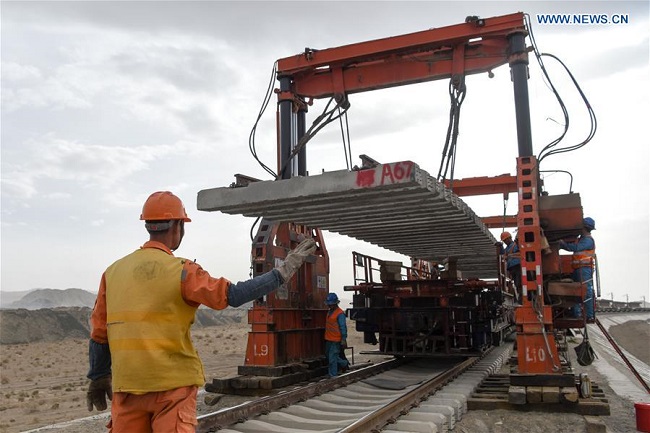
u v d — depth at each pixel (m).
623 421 8.22
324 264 13.33
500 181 17.80
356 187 7.49
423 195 7.98
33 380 18.61
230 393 10.70
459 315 12.05
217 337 37.53
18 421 11.10
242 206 8.66
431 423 6.67
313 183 7.88
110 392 3.31
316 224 10.59
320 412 7.66
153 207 3.20
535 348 8.70
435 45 11.34
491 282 11.79
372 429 6.34
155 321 2.86
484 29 10.72
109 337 2.94
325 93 12.38
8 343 48.00
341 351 11.91
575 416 8.02
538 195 9.51
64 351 31.17
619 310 68.19
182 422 2.85
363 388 9.93
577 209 9.20
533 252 8.92
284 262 3.18
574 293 8.94
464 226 10.87
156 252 3.06
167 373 2.84
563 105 9.77
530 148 9.73
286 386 10.66
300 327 11.97
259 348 10.97
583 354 8.83
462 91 11.02
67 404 13.25
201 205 8.74
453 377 10.61
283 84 12.45
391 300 12.53
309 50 12.20
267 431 6.57
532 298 8.80
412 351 12.41
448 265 12.23
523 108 9.98
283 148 12.19
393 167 7.23
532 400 8.30
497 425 7.66
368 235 12.02
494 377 11.27
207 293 2.88
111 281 3.03
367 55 11.76
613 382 12.43
